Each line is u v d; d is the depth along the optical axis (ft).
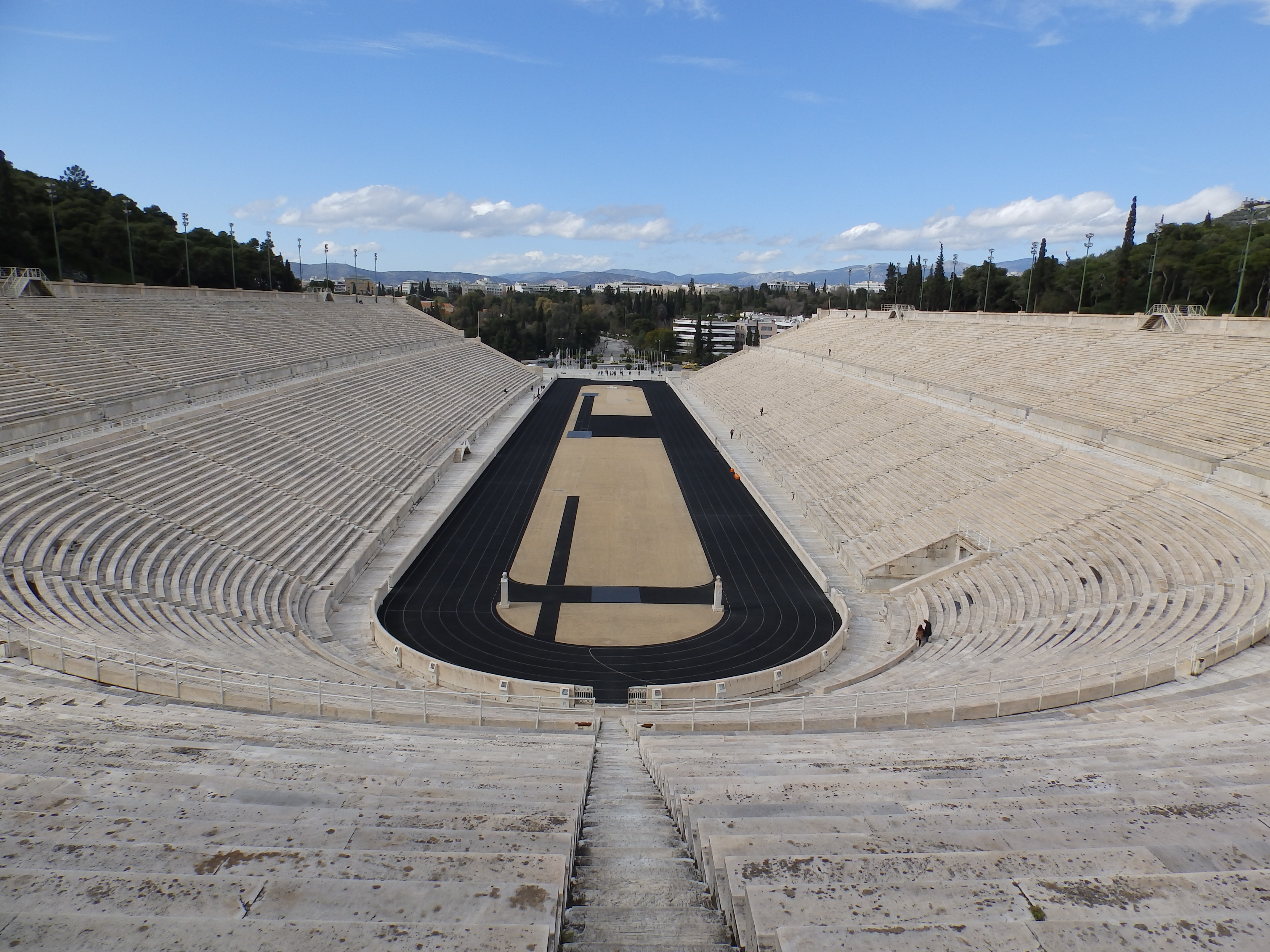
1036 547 92.58
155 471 99.76
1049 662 65.67
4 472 84.53
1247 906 17.49
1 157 205.57
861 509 125.80
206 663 62.39
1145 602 73.72
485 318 584.81
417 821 27.40
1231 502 84.33
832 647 82.79
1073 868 20.30
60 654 54.90
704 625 95.30
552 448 200.34
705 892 23.30
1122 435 108.58
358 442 147.02
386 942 16.03
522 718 58.49
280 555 97.40
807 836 23.25
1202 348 127.85
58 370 114.93
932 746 43.88
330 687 62.69
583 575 111.45
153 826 24.16
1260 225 269.03
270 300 228.02
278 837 24.13
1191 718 48.19
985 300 310.65
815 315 352.49
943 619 86.33
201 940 15.79
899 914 17.29
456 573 110.42
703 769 38.32
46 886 18.26
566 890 21.70
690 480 167.73
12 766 32.37
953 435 137.49
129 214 289.12
